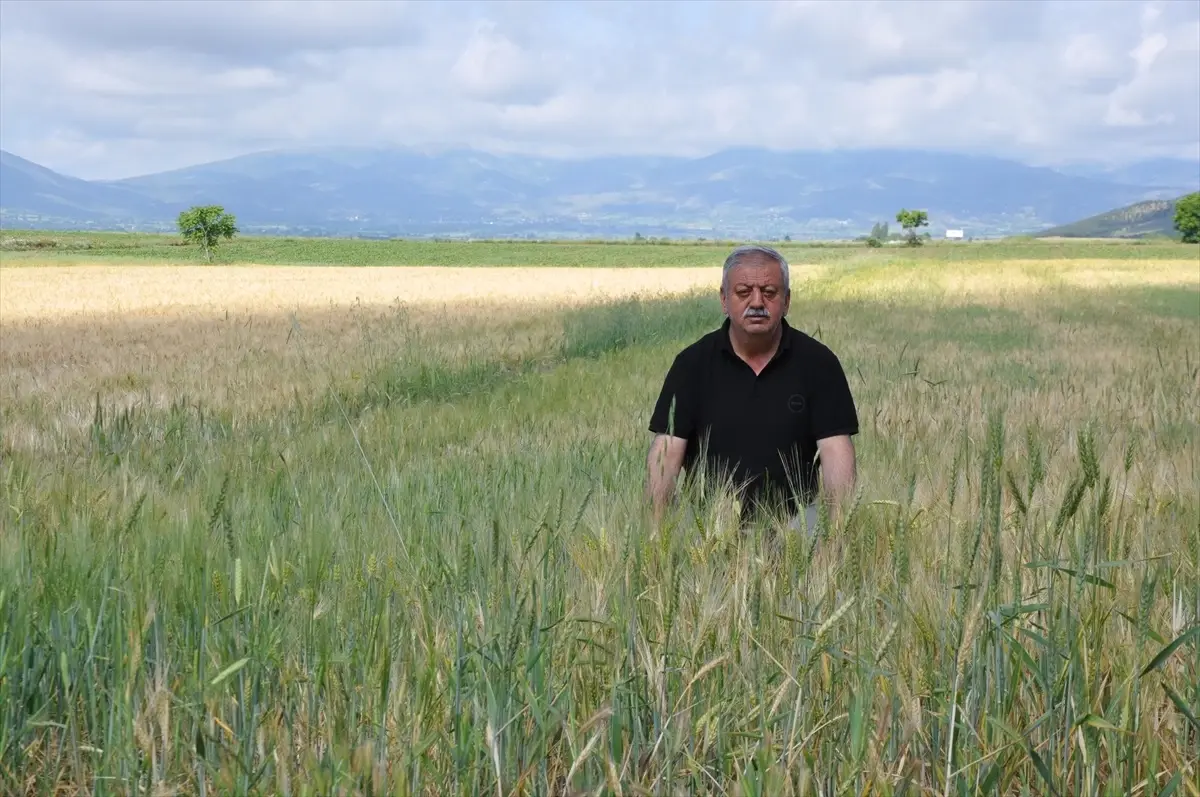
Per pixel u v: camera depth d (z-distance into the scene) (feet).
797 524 10.91
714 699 7.48
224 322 87.61
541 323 76.07
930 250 427.74
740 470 13.15
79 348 61.98
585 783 7.08
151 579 9.29
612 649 8.11
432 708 7.25
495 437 24.70
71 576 9.36
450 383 42.52
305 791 6.32
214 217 394.93
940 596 8.23
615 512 11.34
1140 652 7.08
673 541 9.15
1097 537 8.37
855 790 6.49
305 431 29.48
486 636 7.77
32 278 219.00
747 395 13.16
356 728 7.33
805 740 6.82
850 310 93.09
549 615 8.42
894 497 12.04
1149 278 183.11
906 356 49.85
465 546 8.30
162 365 49.70
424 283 193.57
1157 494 12.25
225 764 6.75
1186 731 7.59
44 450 24.86
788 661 7.85
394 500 13.47
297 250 460.96
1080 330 71.51
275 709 7.46
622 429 24.32
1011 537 9.70
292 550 10.31
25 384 42.22
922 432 21.68
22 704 7.95
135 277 224.94
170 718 7.34
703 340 13.62
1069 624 7.68
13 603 8.55
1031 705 7.70
